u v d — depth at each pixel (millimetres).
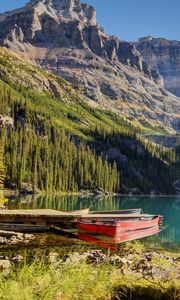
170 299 8578
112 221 27312
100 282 8961
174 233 54438
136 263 15875
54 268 9414
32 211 29453
